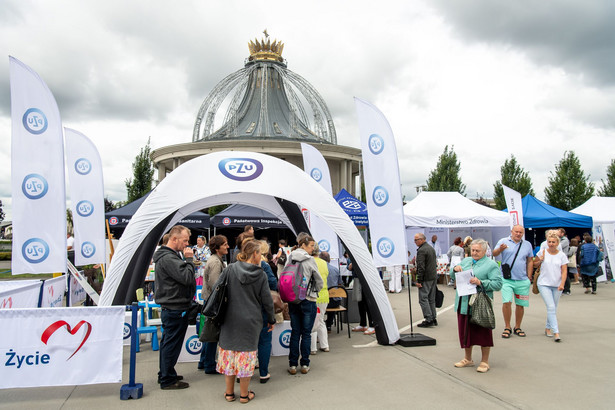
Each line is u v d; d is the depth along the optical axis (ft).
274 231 75.72
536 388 15.35
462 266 17.79
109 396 14.74
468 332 17.25
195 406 13.91
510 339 22.93
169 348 15.43
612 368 17.71
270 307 14.85
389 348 21.40
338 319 26.32
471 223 48.73
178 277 15.06
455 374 17.07
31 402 14.15
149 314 23.79
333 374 17.29
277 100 141.08
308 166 37.52
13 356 13.91
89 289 27.17
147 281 36.86
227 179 21.03
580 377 16.57
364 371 17.62
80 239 31.71
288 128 134.41
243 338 14.15
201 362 18.15
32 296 23.49
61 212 21.91
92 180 32.22
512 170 103.09
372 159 22.59
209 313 14.03
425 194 53.47
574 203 84.99
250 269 14.37
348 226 21.99
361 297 25.80
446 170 105.29
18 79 21.29
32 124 21.50
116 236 51.21
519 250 23.38
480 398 14.44
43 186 21.59
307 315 17.49
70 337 14.30
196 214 49.01
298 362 18.90
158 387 15.75
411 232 57.52
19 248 21.02
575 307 33.24
